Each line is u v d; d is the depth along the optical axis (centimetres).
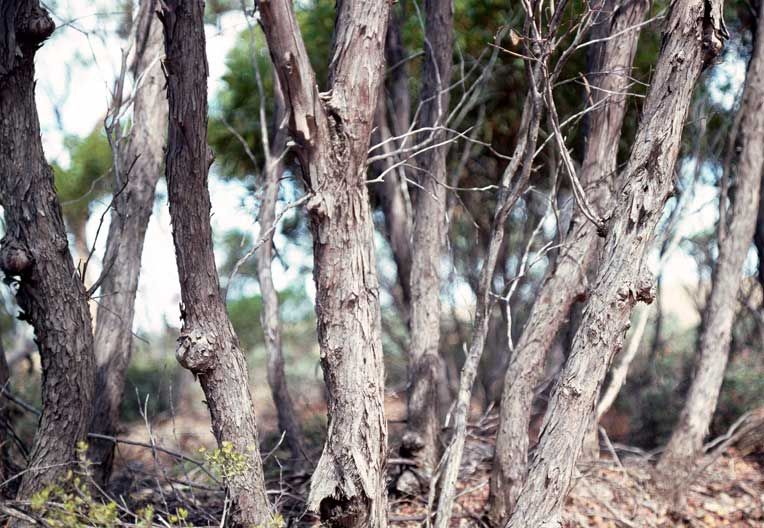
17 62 321
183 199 277
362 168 276
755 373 673
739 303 729
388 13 275
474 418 700
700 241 716
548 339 405
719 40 259
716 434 603
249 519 287
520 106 614
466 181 724
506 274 748
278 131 570
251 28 532
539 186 713
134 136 464
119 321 445
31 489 329
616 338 264
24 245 329
